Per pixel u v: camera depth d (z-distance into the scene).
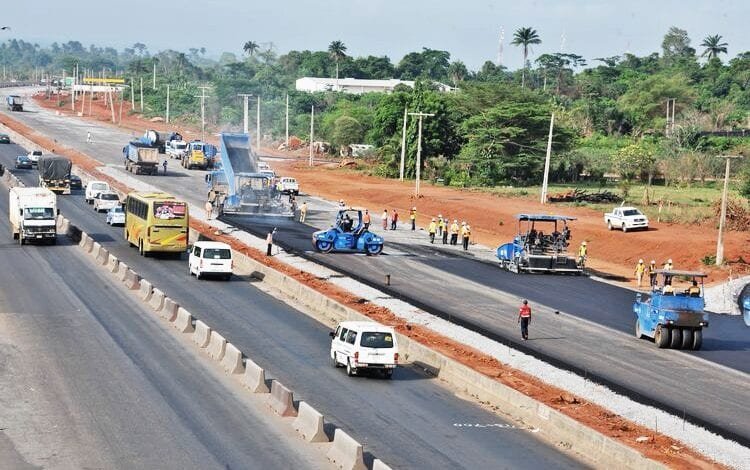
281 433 38.44
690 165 145.88
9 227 97.25
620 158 154.50
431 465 35.25
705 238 93.88
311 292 65.75
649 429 39.97
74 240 90.38
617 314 65.94
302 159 194.88
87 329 55.84
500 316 63.31
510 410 42.78
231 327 57.69
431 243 98.19
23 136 188.62
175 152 174.25
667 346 56.53
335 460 34.84
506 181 153.62
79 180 129.75
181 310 57.47
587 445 37.16
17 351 50.44
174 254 84.12
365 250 87.38
